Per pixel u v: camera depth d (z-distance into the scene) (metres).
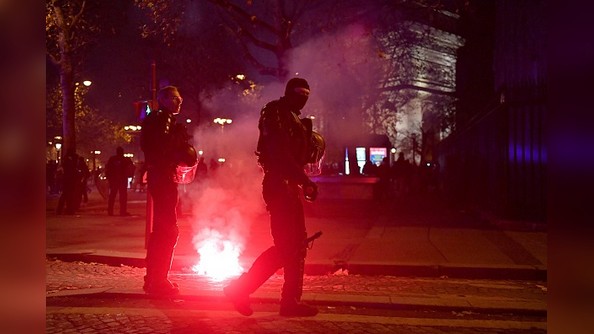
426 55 54.12
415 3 20.03
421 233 11.62
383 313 5.33
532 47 13.81
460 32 34.47
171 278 7.15
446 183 26.84
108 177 17.59
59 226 13.99
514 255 8.74
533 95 13.79
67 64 24.84
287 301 4.98
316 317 5.00
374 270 7.90
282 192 4.77
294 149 4.86
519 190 13.76
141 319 4.88
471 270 7.75
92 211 19.80
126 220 15.82
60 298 5.70
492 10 26.53
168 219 5.75
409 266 7.84
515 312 5.35
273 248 4.85
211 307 5.41
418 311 5.45
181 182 5.84
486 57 35.56
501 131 14.37
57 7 24.00
